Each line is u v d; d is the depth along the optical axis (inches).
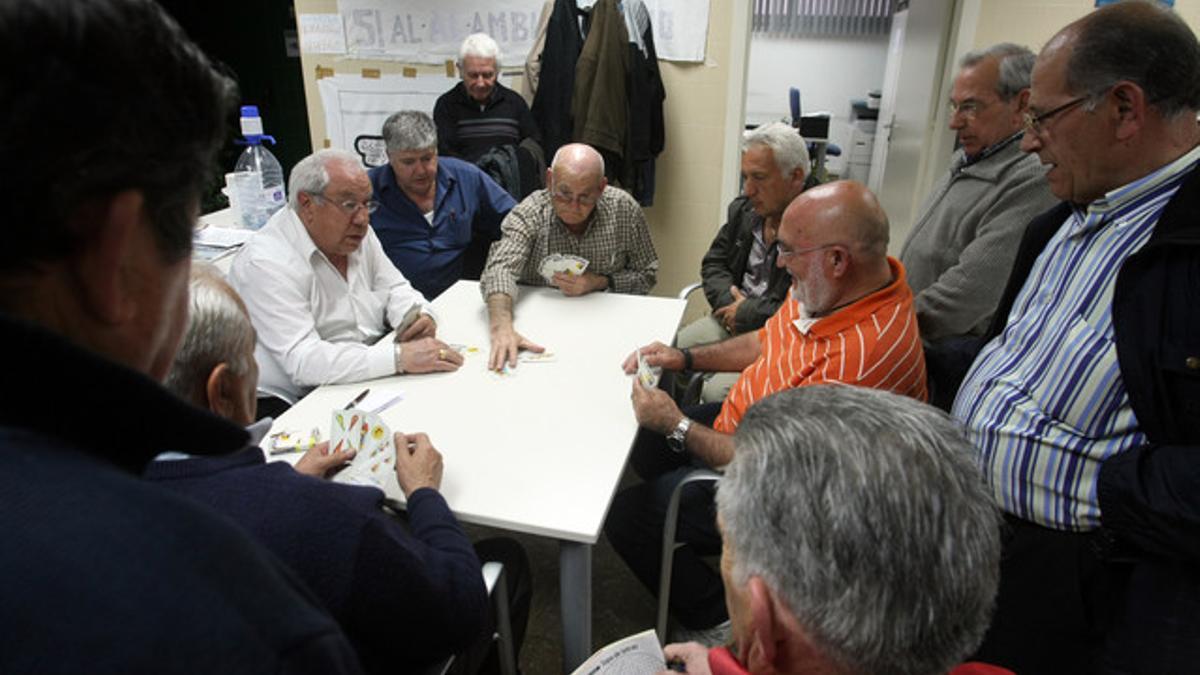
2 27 12.5
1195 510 37.1
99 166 13.9
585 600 51.0
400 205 100.9
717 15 128.4
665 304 89.0
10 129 12.7
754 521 23.3
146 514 13.6
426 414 61.3
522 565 58.0
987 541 22.2
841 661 22.6
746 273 102.7
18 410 13.6
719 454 59.9
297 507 31.1
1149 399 40.2
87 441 14.6
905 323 58.2
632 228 95.9
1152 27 40.9
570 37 128.3
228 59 203.8
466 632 37.4
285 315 70.2
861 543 21.2
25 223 13.5
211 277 37.8
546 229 92.7
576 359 72.8
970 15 119.3
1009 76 70.7
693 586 66.2
